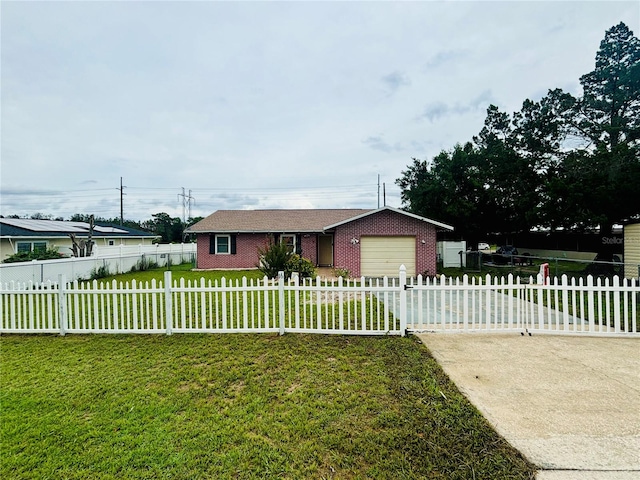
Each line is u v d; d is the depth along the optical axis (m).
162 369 4.93
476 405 3.76
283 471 2.78
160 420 3.55
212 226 21.70
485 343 5.86
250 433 3.30
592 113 19.81
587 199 16.97
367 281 15.60
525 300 6.43
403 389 4.14
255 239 21.41
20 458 2.96
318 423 3.44
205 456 2.97
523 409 3.66
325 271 19.94
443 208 25.91
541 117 21.09
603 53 19.72
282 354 5.44
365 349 5.62
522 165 21.45
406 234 16.56
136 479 2.71
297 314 6.61
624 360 5.02
